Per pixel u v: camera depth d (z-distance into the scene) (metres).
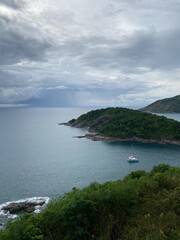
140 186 14.89
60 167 89.38
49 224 10.97
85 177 76.75
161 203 12.62
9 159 103.06
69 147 131.00
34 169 86.44
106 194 12.28
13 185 68.38
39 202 54.34
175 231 9.73
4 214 49.25
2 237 10.64
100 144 138.88
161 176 16.23
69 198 13.13
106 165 92.38
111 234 10.52
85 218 11.05
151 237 9.52
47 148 129.00
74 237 10.52
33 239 10.03
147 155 110.81
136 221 11.02
